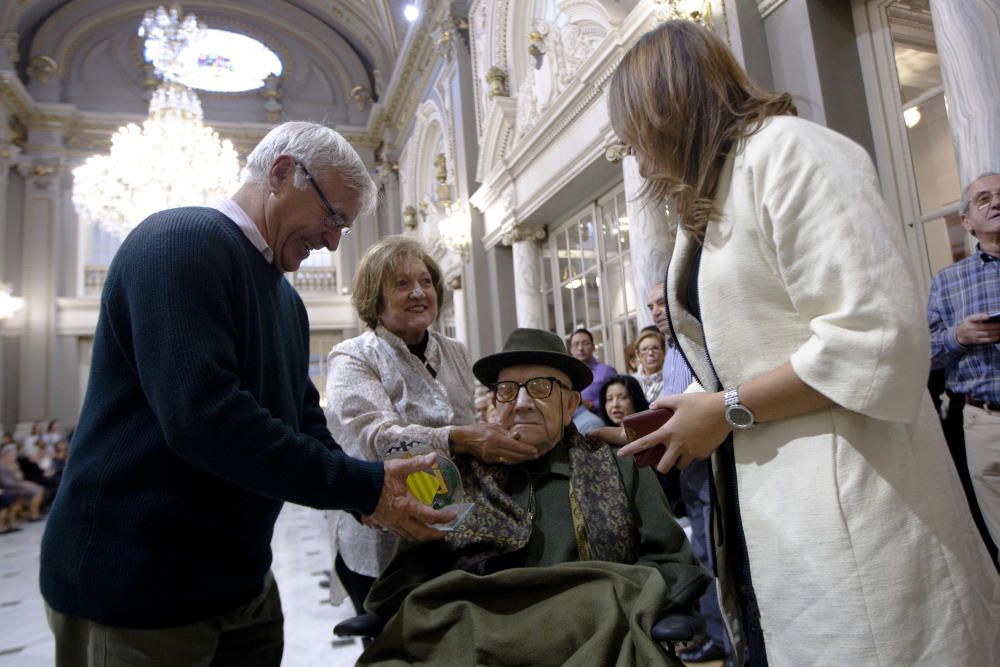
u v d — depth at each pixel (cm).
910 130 307
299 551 564
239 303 122
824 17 328
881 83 320
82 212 899
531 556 150
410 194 1227
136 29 1401
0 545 715
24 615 409
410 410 182
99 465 113
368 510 117
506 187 729
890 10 317
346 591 197
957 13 233
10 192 1272
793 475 87
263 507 131
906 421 80
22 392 1225
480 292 817
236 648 137
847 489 84
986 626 85
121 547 111
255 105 1461
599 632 122
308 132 130
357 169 132
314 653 305
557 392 161
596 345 628
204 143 866
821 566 83
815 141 88
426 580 152
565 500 156
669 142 99
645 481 159
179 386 104
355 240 1434
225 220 126
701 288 97
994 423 206
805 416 88
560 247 702
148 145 826
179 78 874
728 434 102
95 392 118
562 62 598
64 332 1278
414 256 193
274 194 130
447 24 891
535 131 627
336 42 1508
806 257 85
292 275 1433
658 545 149
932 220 297
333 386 182
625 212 570
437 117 1013
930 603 81
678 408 95
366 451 167
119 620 110
